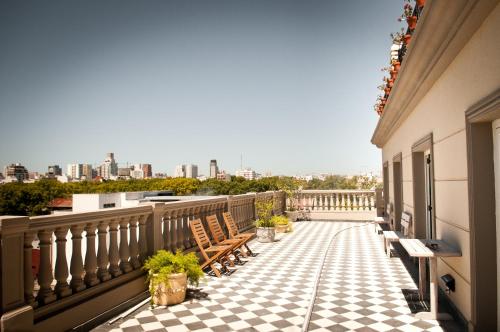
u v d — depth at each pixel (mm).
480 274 3865
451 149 4797
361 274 7250
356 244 10906
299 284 6527
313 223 16688
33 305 3832
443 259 5438
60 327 4082
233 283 6605
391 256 9062
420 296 5559
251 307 5289
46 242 4035
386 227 14961
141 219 5891
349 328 4469
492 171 3842
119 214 5188
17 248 3570
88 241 4723
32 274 3824
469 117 3920
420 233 7598
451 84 4734
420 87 6098
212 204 9242
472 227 3928
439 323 4582
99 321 4652
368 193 17531
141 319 4812
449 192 4938
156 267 5500
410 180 8336
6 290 3453
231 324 4637
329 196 17984
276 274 7273
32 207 54156
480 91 3650
